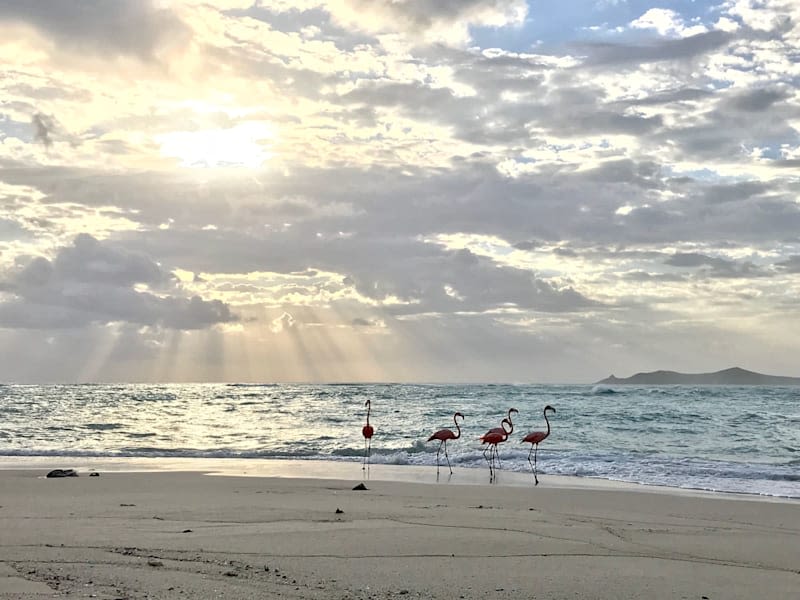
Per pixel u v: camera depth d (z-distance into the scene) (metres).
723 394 62.00
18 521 9.88
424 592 6.25
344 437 30.03
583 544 8.87
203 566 7.02
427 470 20.27
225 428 34.38
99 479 16.38
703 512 12.41
